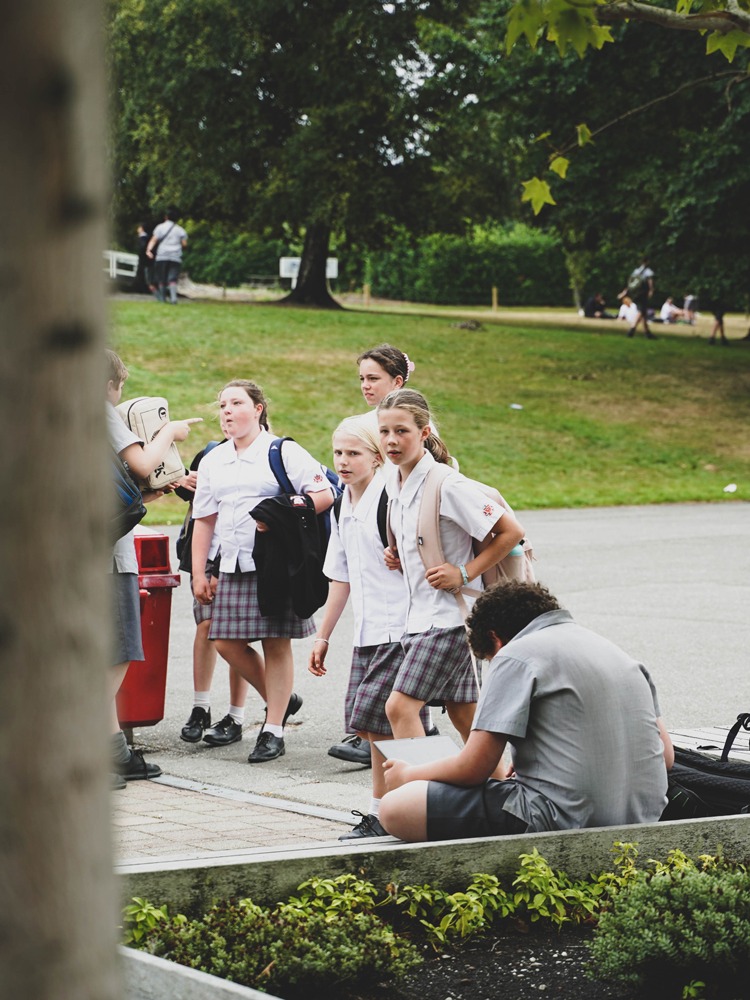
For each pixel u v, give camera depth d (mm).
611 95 36469
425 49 43344
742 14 5922
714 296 37719
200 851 6164
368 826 6074
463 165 47688
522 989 4340
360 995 4289
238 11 42500
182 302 40844
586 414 32500
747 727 6289
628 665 5266
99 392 1617
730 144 33656
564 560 17797
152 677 8570
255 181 46938
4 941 1639
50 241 1554
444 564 6188
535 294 67625
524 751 5168
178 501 22906
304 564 8438
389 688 6414
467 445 28766
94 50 1547
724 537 20219
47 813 1634
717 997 4238
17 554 1595
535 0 5660
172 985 3666
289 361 33750
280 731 8672
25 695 1614
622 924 4363
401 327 40812
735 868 4836
